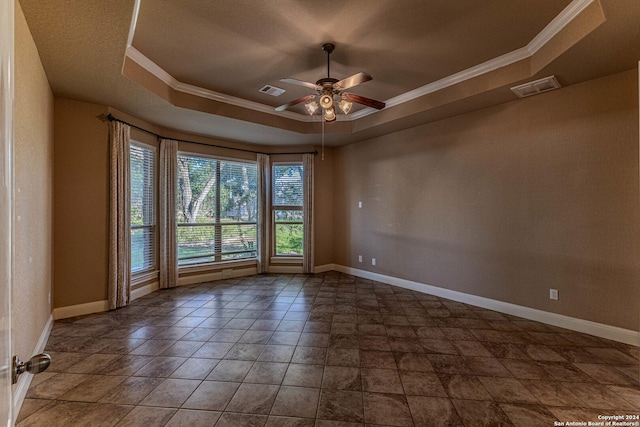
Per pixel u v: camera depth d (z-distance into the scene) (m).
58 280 3.39
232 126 4.51
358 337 2.94
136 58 3.00
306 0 2.23
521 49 2.91
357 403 1.95
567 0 2.25
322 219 5.96
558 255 3.19
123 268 3.82
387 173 5.07
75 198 3.49
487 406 1.91
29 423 1.76
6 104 0.72
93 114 3.61
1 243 0.69
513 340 2.86
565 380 2.19
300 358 2.53
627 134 2.76
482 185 3.82
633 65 2.68
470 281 3.96
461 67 3.29
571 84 3.06
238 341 2.85
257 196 5.71
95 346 2.74
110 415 1.83
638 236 2.71
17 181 1.99
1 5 0.68
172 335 2.98
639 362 2.36
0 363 0.67
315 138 5.28
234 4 2.27
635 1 1.87
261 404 1.94
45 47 2.41
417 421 1.78
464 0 2.25
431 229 4.42
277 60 3.13
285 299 4.17
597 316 2.94
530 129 3.39
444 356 2.56
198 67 3.29
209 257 5.24
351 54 3.02
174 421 1.78
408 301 4.09
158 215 4.62
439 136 4.30
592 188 2.96
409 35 2.69
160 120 4.22
